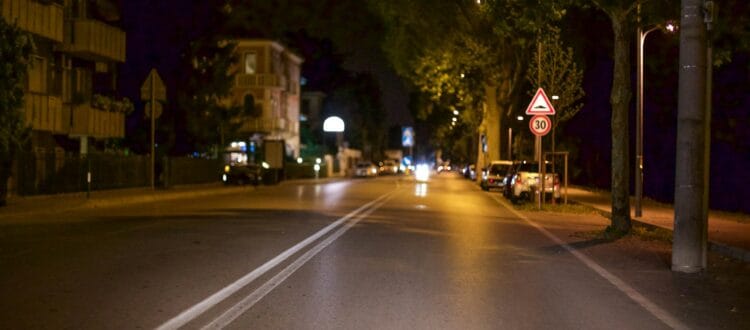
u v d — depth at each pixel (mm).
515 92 46062
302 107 95000
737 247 14453
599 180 47312
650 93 35375
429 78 46844
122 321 8414
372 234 17641
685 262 12305
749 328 8492
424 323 8445
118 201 29297
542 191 27938
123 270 11938
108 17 38688
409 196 36375
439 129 93812
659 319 8844
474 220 22234
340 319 8602
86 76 36562
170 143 46438
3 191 25203
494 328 8266
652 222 20688
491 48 43594
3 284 10656
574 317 8883
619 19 18016
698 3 12266
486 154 53094
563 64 30672
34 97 31125
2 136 23438
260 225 19625
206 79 46469
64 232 17641
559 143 47719
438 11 42000
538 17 17734
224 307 9203
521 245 15891
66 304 9305
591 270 12477
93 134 35750
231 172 49062
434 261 13258
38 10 30453
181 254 13836
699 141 12305
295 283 10898
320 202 30531
